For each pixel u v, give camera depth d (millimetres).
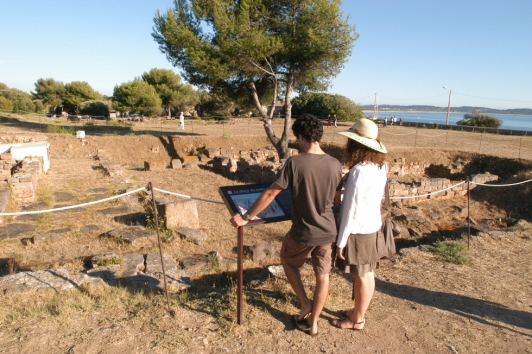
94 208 9461
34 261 6273
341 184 3004
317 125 2887
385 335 3441
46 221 8320
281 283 4418
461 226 10086
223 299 3953
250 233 8367
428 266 5477
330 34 17391
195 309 3766
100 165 15805
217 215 9734
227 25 16375
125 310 3836
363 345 3260
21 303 4109
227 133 23797
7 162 10062
